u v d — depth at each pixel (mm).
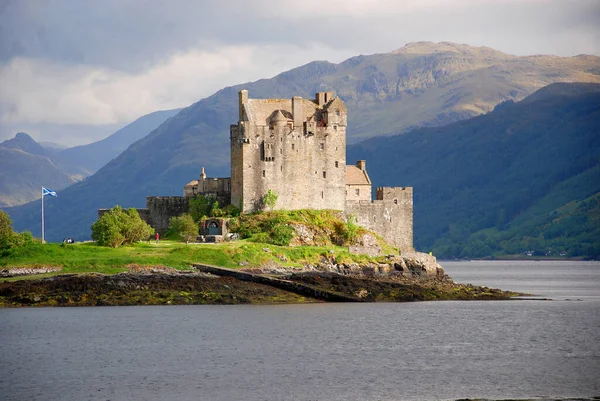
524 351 176125
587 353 174375
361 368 157375
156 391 140250
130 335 188875
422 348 177875
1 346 176750
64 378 148875
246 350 173375
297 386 143500
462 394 139125
